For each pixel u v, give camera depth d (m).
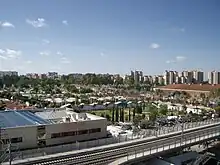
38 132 60.75
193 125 92.44
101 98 187.75
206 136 74.81
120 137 68.06
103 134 71.25
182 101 184.62
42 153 53.31
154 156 58.12
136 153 56.72
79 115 76.06
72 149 57.69
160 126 94.50
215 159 66.19
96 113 128.50
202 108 151.38
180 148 64.81
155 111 116.44
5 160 48.78
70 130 65.44
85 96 196.38
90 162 51.84
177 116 119.56
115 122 104.44
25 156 51.19
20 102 150.25
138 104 143.12
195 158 64.94
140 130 82.75
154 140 69.44
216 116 124.38
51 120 69.81
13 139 56.81
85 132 68.12
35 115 73.50
